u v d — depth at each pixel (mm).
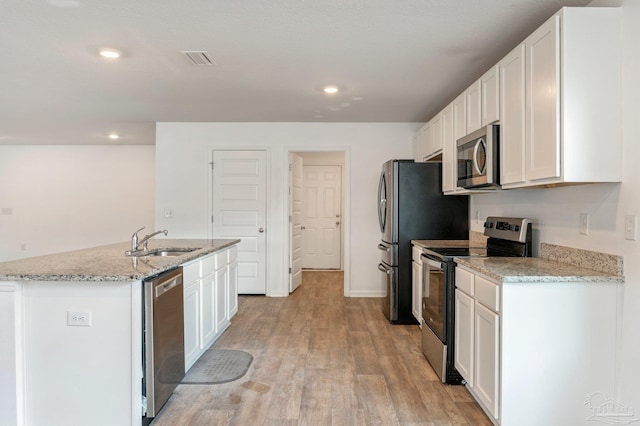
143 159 7230
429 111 4676
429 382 2773
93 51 2859
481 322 2285
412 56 2955
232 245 4051
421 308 3516
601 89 1964
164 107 4520
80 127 5688
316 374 2898
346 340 3643
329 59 3023
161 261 2592
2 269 2232
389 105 4391
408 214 4156
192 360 2934
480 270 2260
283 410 2389
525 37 2623
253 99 4160
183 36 2609
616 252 2023
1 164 7266
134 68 3217
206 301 3252
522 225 2799
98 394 2117
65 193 7266
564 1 2158
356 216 5387
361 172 5367
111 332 2109
